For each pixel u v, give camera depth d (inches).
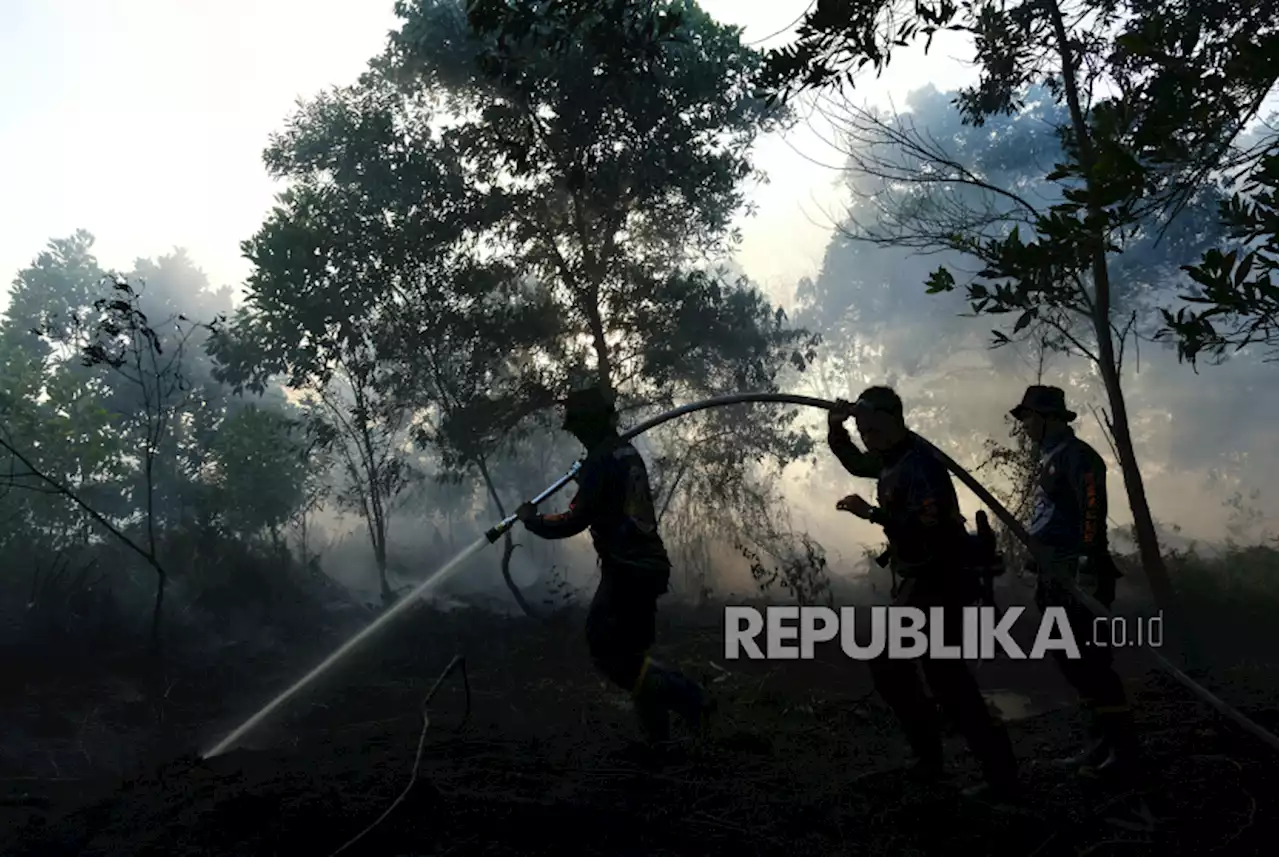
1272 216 183.9
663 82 619.2
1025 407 200.7
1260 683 270.8
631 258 683.4
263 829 140.9
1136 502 408.8
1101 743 185.0
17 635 402.3
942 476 169.2
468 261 655.8
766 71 257.8
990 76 428.8
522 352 678.5
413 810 147.0
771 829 153.0
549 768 174.9
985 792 167.0
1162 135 184.7
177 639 441.1
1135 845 152.9
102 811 155.2
